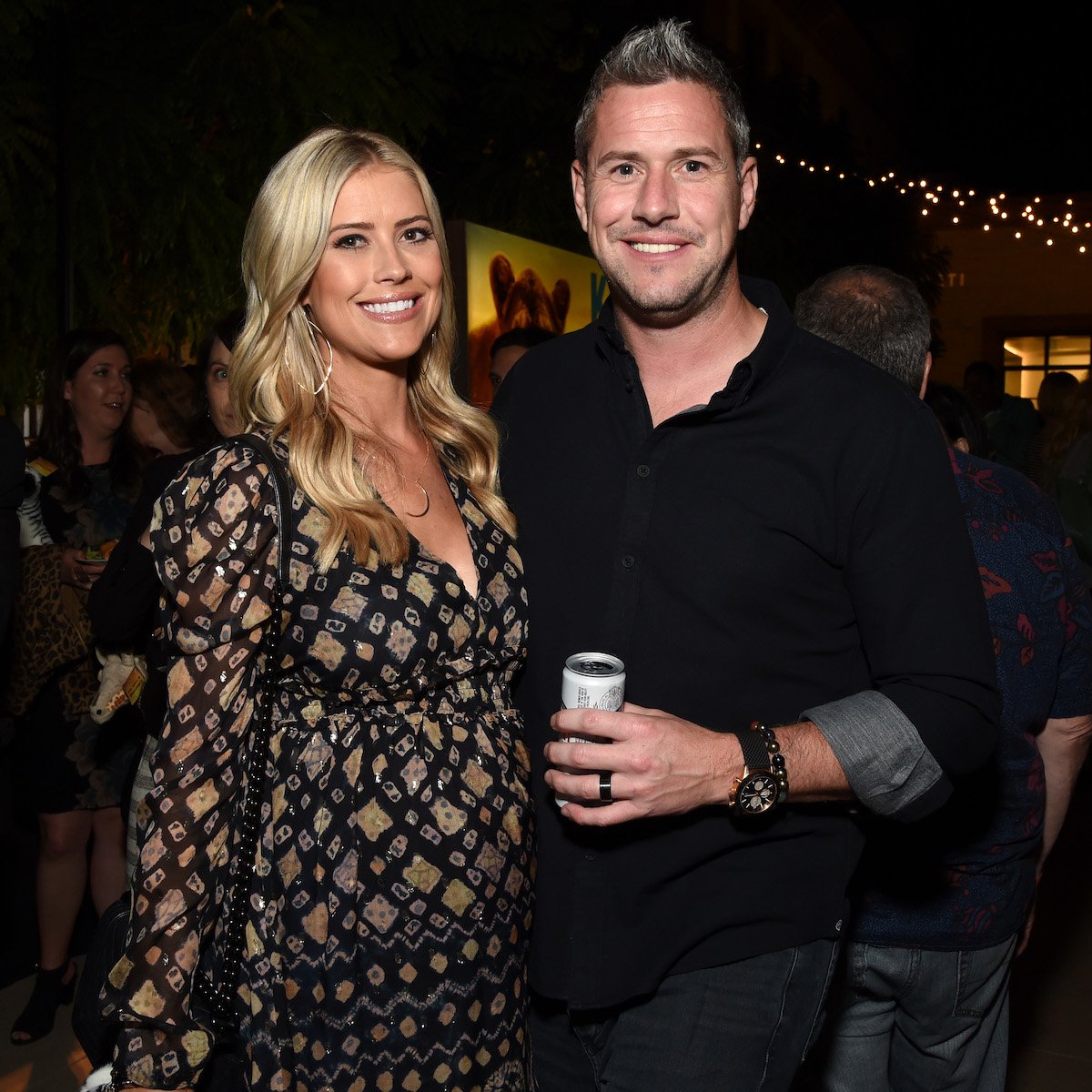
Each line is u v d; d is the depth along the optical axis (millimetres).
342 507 1579
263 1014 1534
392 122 5641
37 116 4590
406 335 1729
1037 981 3732
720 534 1690
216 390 2850
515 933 1676
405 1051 1558
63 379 3336
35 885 3900
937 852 1940
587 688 1530
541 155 7730
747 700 1699
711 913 1712
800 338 1751
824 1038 2139
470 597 1688
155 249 4945
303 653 1562
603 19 8273
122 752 3303
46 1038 3219
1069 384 5734
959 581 1612
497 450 1908
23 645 3121
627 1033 1772
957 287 16844
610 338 1793
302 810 1550
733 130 1717
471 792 1613
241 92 5043
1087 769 5887
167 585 1521
